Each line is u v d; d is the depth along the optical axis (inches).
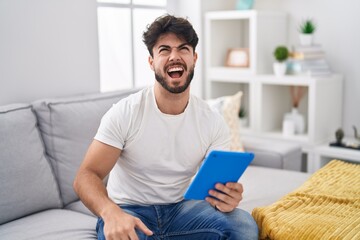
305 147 115.2
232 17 120.1
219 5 129.9
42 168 72.2
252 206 73.9
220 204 58.1
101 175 59.5
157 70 59.7
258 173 92.4
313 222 60.7
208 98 128.3
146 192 63.0
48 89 89.2
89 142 80.5
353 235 57.1
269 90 124.0
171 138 62.1
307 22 117.6
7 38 81.3
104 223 54.2
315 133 113.8
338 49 121.3
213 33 126.5
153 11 117.8
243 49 125.3
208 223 58.5
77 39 93.6
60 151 77.2
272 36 123.6
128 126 60.4
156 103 62.0
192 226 59.4
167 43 59.0
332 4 120.3
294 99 123.3
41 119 77.1
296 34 127.6
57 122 77.6
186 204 63.7
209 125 64.4
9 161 67.6
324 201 69.2
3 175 66.5
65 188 76.9
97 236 61.7
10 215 67.0
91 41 96.7
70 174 77.5
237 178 56.8
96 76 98.6
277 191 81.4
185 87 60.0
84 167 59.2
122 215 53.2
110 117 60.9
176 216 61.5
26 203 68.9
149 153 61.4
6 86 82.1
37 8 85.5
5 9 80.4
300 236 57.9
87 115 81.5
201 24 124.3
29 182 69.6
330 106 118.4
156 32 59.5
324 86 114.7
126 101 62.6
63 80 91.8
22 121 71.8
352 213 64.4
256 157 101.3
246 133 124.3
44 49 87.6
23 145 70.2
